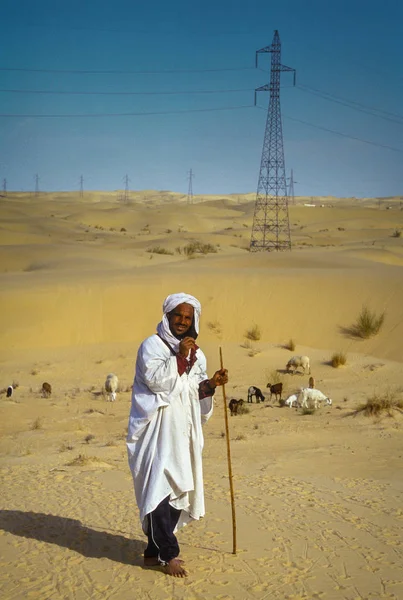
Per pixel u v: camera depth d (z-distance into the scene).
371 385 30.34
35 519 7.67
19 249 72.25
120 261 66.88
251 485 9.84
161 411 5.66
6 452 15.20
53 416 22.92
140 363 5.64
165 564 5.77
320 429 18.31
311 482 10.19
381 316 39.12
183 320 5.70
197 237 112.81
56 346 38.72
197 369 5.82
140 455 5.67
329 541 6.76
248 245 109.38
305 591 5.41
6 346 38.12
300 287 43.72
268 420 20.94
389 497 8.98
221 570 5.88
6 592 5.41
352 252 79.19
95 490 9.37
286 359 36.03
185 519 6.04
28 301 41.94
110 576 5.74
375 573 5.83
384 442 15.68
